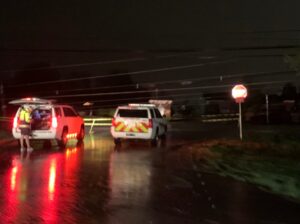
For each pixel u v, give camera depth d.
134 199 9.93
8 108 47.31
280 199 10.26
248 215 8.70
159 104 53.16
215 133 31.69
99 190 10.88
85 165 15.09
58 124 20.81
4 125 33.09
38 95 57.41
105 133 31.33
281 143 23.45
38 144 22.70
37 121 20.66
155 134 23.00
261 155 18.81
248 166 15.52
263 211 9.05
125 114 22.81
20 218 8.28
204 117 56.88
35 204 9.37
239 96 25.28
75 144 23.03
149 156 17.73
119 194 10.45
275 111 50.75
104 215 8.53
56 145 22.38
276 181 12.70
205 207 9.27
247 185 11.85
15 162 15.79
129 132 22.47
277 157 18.34
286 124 46.50
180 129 36.84
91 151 19.55
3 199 9.81
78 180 12.21
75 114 23.39
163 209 9.04
